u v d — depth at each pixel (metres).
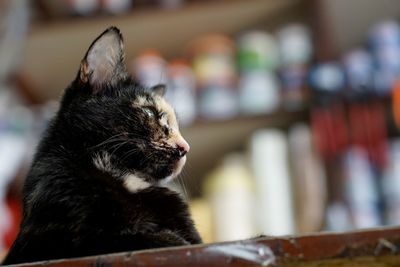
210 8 1.27
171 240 0.73
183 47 1.37
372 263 0.62
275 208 1.26
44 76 1.38
